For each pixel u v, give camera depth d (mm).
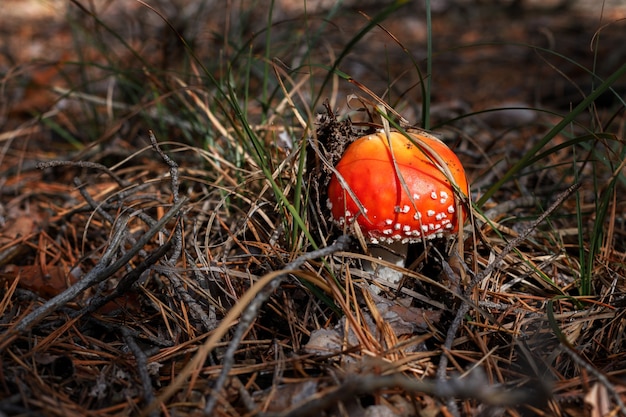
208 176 535
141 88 618
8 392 349
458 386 299
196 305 400
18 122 792
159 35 956
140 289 422
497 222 474
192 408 347
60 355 378
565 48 1119
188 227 488
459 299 405
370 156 396
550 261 446
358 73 1012
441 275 434
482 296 420
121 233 419
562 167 602
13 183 611
